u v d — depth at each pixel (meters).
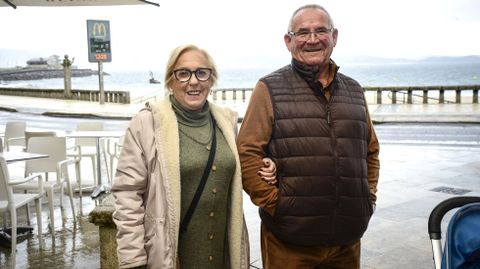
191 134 2.23
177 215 2.11
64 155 5.66
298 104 2.36
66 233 5.12
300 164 2.31
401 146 11.28
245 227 2.40
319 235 2.36
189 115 2.24
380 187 6.96
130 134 2.15
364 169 2.45
